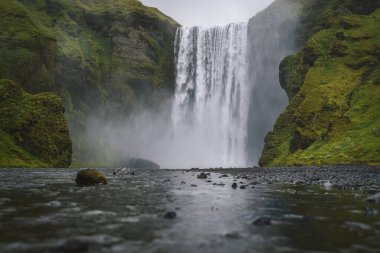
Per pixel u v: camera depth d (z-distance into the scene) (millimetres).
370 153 61938
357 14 115625
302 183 31031
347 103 83375
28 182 30797
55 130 105062
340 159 64500
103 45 158375
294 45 128500
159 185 27844
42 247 8352
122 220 12008
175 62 156875
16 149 93062
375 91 81125
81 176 28312
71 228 10617
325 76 94125
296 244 8930
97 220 11961
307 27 124750
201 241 9203
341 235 9938
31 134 100062
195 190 23656
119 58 156625
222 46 141625
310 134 81938
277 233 10211
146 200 17672
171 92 154250
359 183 29297
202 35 149625
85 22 161875
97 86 143875
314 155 71750
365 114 75750
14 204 15664
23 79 116500
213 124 138625
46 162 99625
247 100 130875
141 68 155750
